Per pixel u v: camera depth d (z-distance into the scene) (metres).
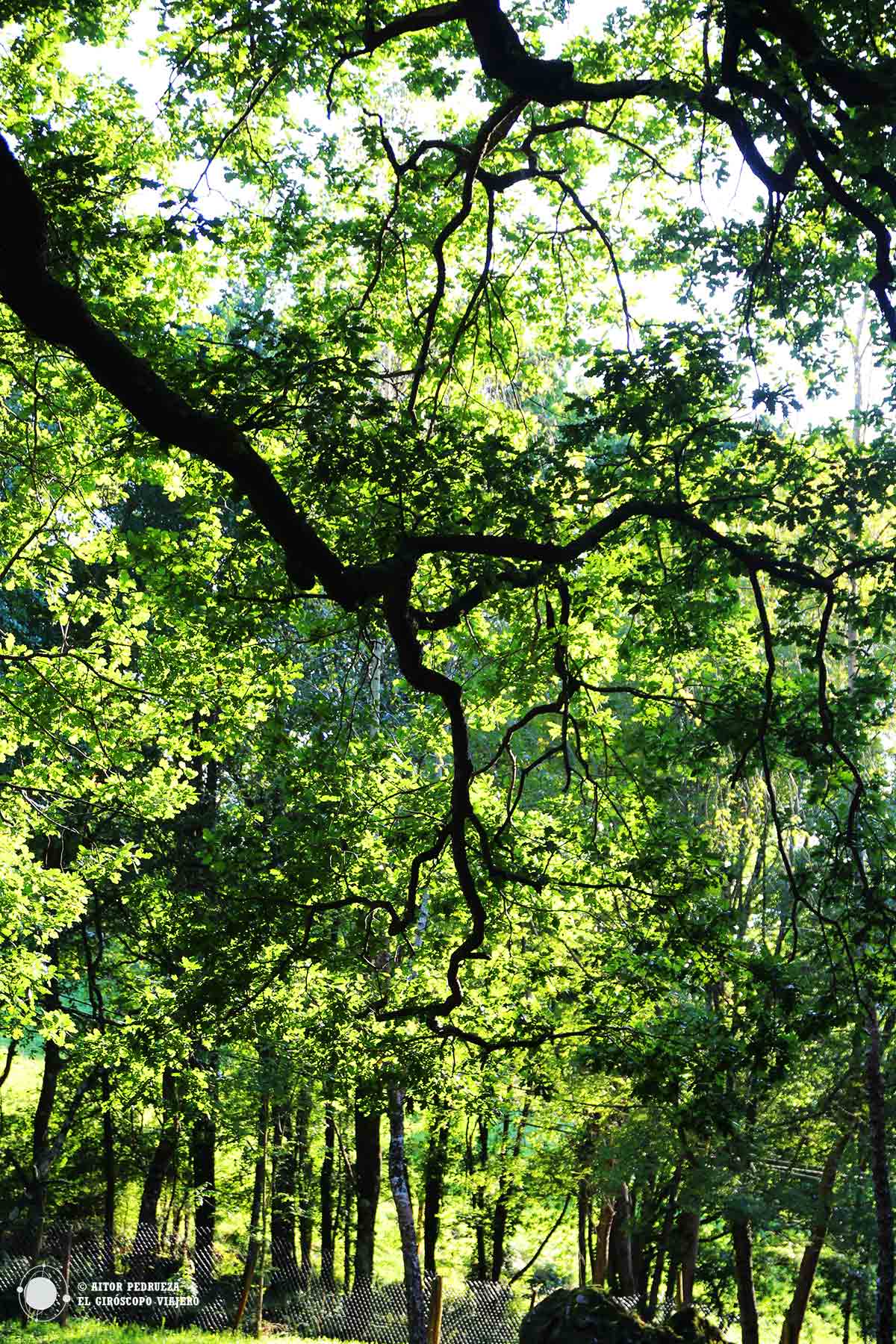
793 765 10.84
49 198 8.80
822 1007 10.25
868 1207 20.11
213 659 12.78
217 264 13.59
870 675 11.10
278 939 11.53
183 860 20.11
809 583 8.73
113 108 13.05
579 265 14.77
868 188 8.58
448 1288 25.14
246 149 13.09
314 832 11.91
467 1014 13.27
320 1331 23.70
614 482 9.79
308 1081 18.67
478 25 7.98
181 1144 25.25
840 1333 30.27
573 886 12.33
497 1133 25.75
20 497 14.25
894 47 8.70
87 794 15.98
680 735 11.69
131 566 12.12
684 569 10.70
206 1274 24.80
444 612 7.64
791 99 6.63
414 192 13.62
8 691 14.74
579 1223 27.41
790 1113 19.64
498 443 8.92
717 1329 18.23
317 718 12.56
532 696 12.74
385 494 9.03
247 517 9.59
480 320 14.30
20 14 11.27
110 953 24.34
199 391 8.33
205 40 11.53
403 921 8.47
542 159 14.09
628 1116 19.80
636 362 9.60
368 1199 26.30
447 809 13.04
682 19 12.40
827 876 10.13
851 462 9.51
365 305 13.76
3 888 15.25
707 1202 18.92
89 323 5.17
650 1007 12.12
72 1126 23.78
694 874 11.99
